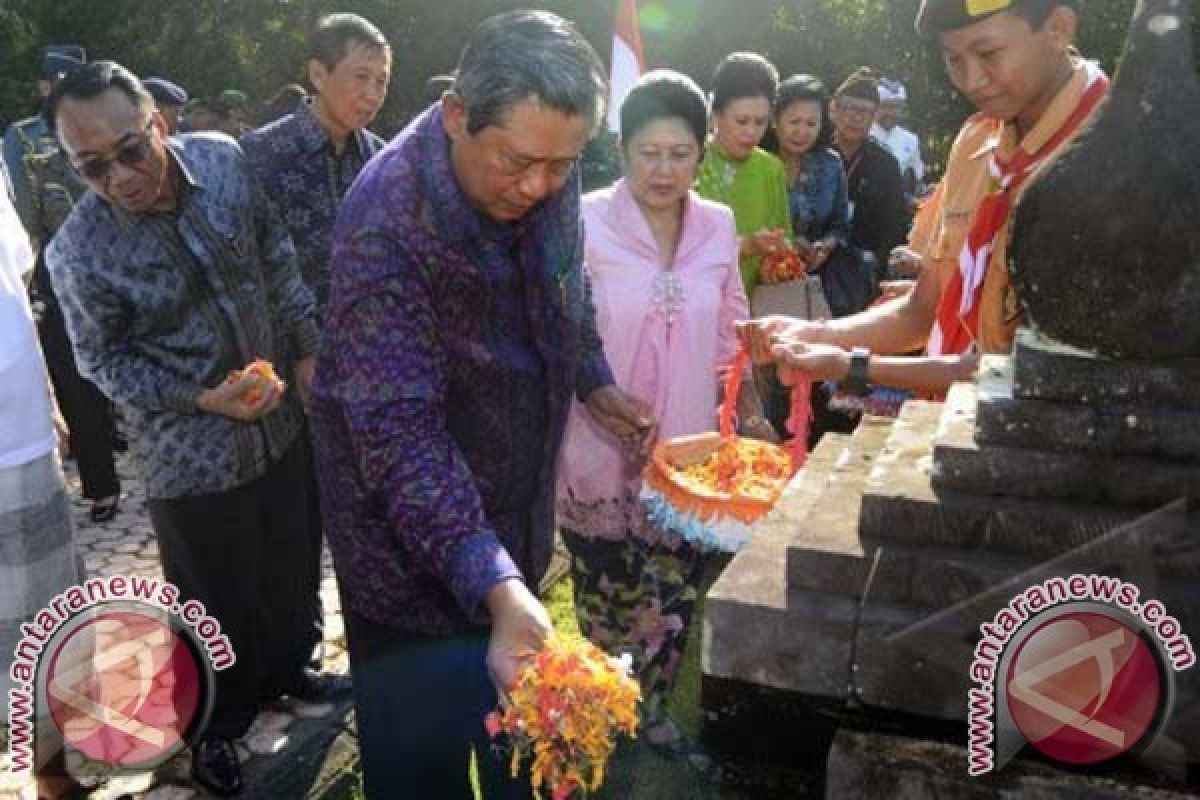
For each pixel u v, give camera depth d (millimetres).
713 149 4043
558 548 4156
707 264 2746
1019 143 2100
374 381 1613
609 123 4789
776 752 1731
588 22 14914
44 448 2447
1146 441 1510
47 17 16062
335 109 3150
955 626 1539
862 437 2205
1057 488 1567
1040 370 1551
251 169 2820
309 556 3189
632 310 2643
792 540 1696
